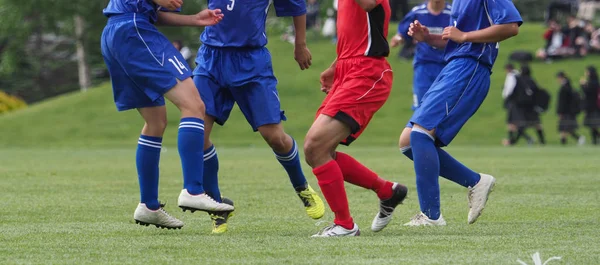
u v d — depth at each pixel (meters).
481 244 18.94
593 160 55.12
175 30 147.12
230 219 25.08
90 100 110.44
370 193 33.09
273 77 23.02
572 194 32.25
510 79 86.25
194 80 22.92
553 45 118.44
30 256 17.67
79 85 173.25
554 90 107.31
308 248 18.45
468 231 21.73
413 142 22.62
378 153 67.81
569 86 87.69
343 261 16.67
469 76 22.56
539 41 127.69
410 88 109.44
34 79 170.38
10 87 167.50
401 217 25.78
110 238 20.58
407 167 48.84
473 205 23.08
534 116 86.12
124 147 90.25
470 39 22.17
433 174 22.59
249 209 27.80
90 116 105.19
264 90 22.59
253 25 22.52
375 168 47.97
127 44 21.11
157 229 22.77
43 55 171.12
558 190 33.94
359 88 21.39
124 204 29.48
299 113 103.62
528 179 39.47
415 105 45.38
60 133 99.88
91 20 150.75
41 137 98.56
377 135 94.81
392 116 100.94
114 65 21.58
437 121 22.36
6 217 25.58
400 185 22.20
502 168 47.47
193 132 21.22
